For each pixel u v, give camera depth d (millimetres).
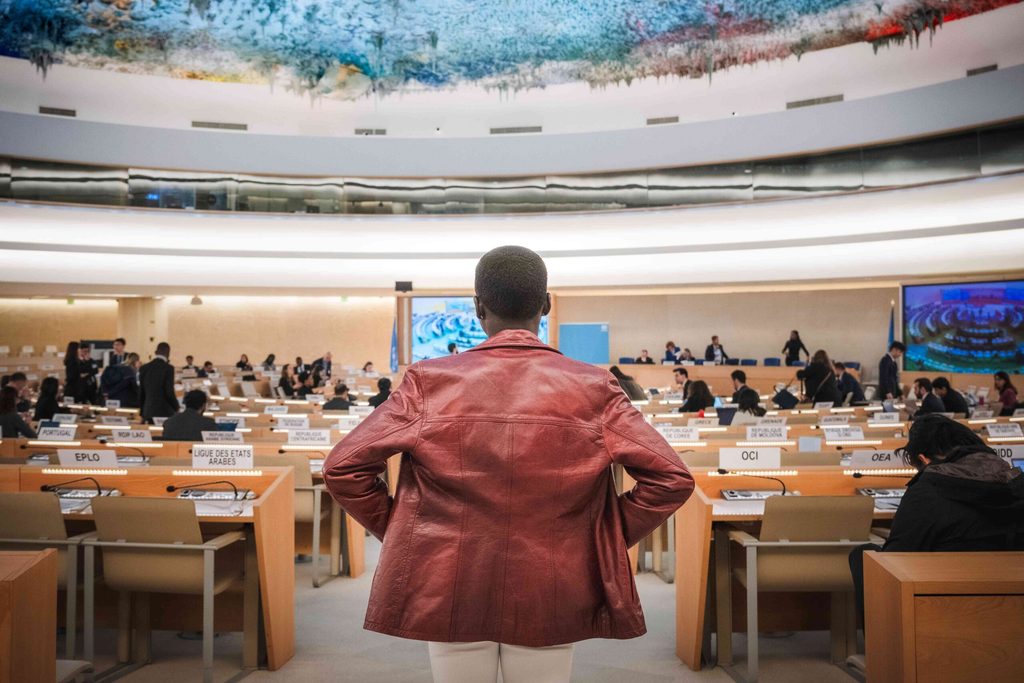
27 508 4742
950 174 13398
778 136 14734
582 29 18094
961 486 3545
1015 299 16234
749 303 22750
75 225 16594
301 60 18281
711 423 8789
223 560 5449
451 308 20688
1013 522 3523
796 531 4621
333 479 1885
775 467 5500
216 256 17750
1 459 6770
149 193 15984
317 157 16516
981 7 14602
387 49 18484
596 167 16078
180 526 4625
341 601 6453
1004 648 2576
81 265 18219
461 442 1889
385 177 16734
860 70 16781
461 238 17969
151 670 5059
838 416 10891
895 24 15531
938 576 2623
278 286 19719
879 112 13789
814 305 22078
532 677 1965
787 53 16812
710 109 18391
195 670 5051
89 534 4961
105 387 14242
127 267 18688
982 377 16516
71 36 17031
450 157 16516
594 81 18406
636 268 19094
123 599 5164
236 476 5328
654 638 5578
